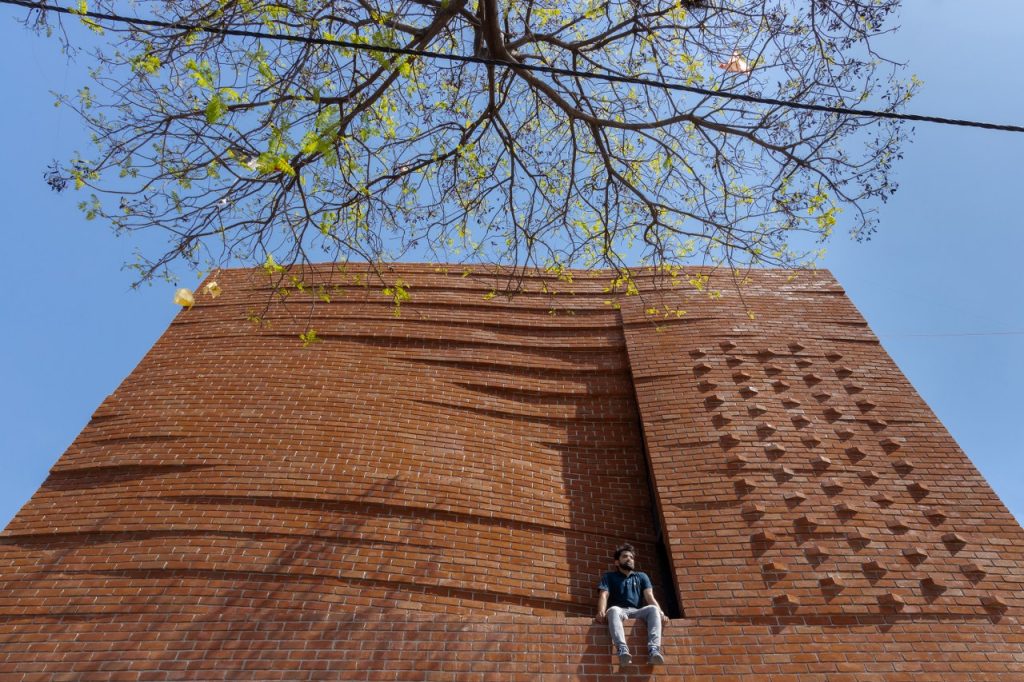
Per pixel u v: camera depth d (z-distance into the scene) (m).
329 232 7.65
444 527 8.59
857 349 10.43
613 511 9.10
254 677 6.76
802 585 7.35
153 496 8.87
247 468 9.12
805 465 8.74
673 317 11.18
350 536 8.38
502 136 8.51
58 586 7.89
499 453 9.62
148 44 6.71
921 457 8.77
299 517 8.56
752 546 7.82
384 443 9.51
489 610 7.89
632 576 7.43
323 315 11.58
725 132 7.84
